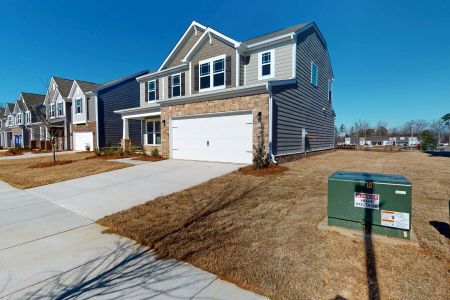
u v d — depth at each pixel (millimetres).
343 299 2381
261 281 2701
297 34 12312
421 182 6844
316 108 16125
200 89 14117
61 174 9891
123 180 8469
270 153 9781
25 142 34719
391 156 16469
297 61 12383
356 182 3623
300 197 5648
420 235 3555
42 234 4258
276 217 4508
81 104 24109
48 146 27172
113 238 4035
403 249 3170
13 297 2611
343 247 3295
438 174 8133
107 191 7145
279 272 2838
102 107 22250
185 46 16359
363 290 2484
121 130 23688
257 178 7699
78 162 13023
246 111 10367
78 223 4777
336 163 11359
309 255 3160
